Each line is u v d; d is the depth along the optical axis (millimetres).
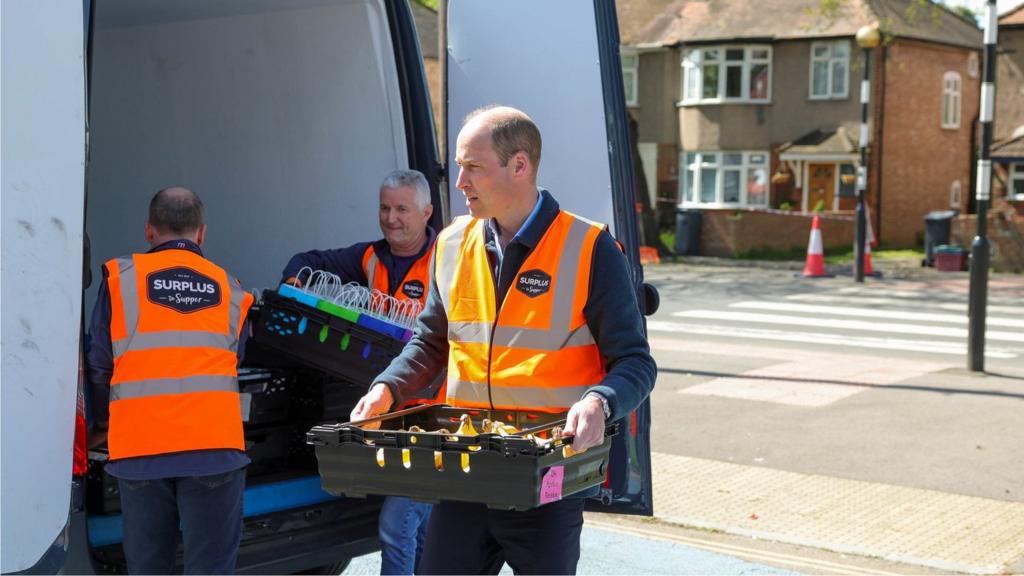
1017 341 12906
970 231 23234
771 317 15172
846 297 17875
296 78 4871
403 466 2617
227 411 3414
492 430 2760
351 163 4758
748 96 32438
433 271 3012
